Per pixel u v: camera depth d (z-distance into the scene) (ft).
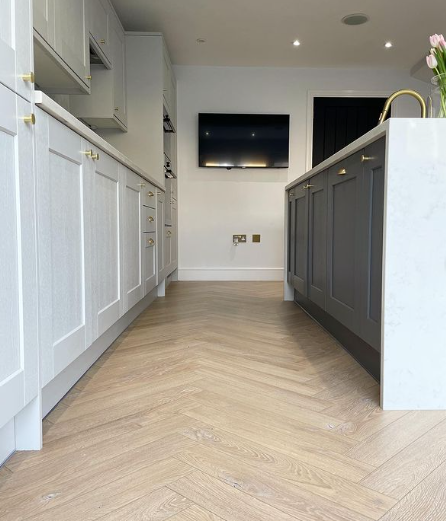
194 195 16.62
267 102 16.47
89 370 6.01
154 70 12.99
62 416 4.54
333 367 6.21
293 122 16.58
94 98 11.15
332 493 3.20
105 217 6.23
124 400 4.97
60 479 3.38
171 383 5.51
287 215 11.67
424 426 4.32
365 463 3.62
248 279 16.85
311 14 12.51
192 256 16.75
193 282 16.10
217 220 16.70
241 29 13.44
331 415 4.58
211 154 16.29
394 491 3.23
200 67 16.30
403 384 4.72
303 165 16.69
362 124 16.72
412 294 4.65
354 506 3.05
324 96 16.57
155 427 4.28
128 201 7.73
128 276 7.74
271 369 6.09
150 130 13.07
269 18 12.75
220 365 6.26
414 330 4.67
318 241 8.01
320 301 7.82
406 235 4.60
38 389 3.84
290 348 7.18
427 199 4.58
